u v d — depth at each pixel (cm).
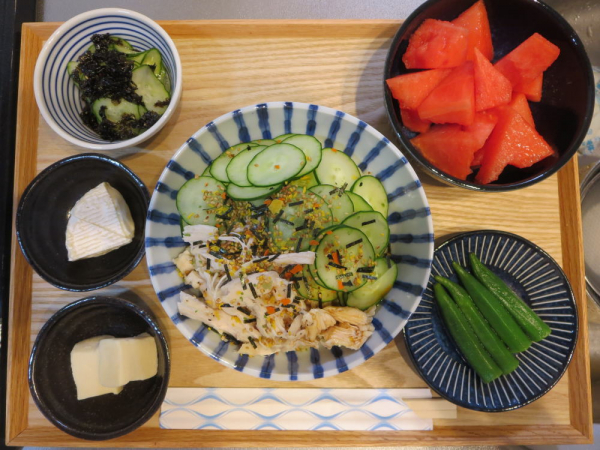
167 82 30
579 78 27
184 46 31
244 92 31
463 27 28
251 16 37
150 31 29
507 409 28
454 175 28
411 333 29
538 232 31
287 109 27
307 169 27
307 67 31
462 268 30
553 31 28
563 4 36
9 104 32
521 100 29
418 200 26
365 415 30
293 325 26
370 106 31
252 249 26
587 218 35
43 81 28
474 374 30
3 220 31
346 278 26
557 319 29
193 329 26
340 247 26
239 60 31
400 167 27
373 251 26
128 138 29
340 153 28
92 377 28
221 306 26
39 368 27
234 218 27
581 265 30
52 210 30
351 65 31
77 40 29
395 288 27
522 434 29
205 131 26
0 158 32
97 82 29
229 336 27
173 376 30
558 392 30
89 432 27
